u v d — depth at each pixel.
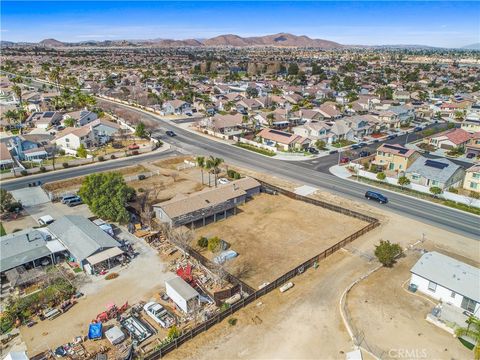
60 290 38.03
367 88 188.12
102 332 32.94
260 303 36.88
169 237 48.38
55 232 47.75
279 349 31.12
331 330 33.25
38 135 91.31
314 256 46.25
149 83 194.00
